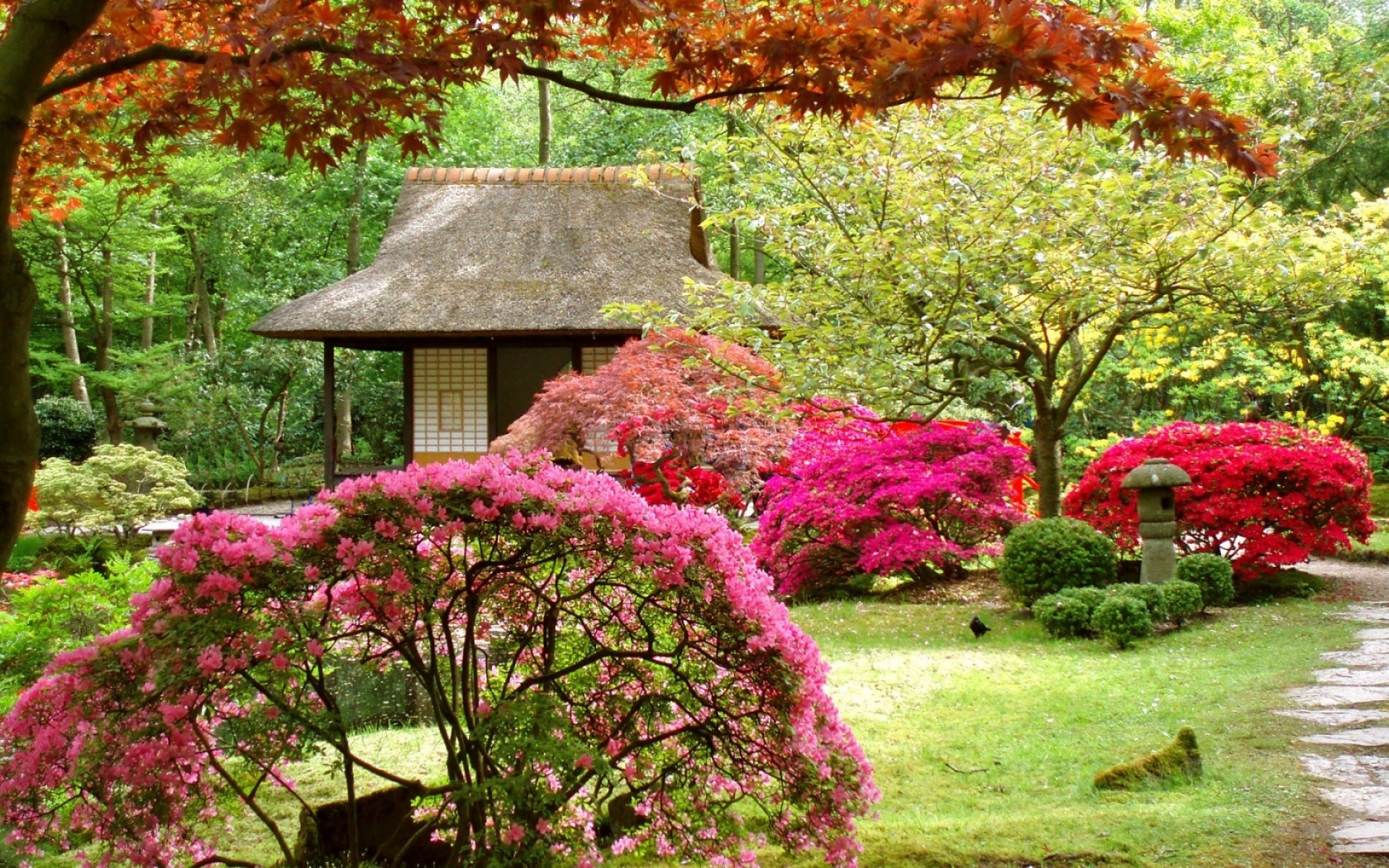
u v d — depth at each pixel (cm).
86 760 301
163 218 2419
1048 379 1005
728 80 388
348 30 363
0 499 277
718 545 324
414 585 308
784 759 332
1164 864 352
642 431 1038
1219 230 830
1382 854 349
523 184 1875
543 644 355
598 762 304
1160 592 793
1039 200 824
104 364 2259
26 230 2009
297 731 332
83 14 286
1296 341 1234
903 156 825
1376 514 1437
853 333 839
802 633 334
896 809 452
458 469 320
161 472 1384
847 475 1030
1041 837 385
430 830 377
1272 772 445
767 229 912
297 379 2462
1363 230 1125
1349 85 975
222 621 297
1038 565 890
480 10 350
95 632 609
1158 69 346
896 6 357
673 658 346
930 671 705
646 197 1842
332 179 2466
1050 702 602
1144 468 870
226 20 379
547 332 1574
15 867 348
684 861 376
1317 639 718
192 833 365
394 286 1666
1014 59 316
